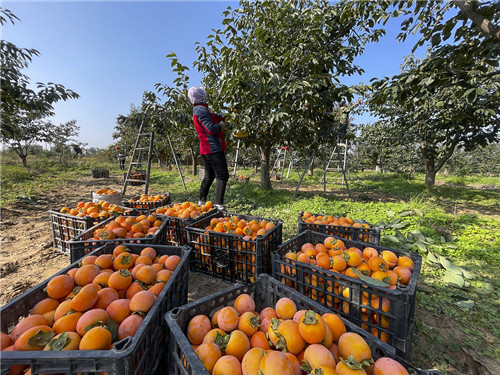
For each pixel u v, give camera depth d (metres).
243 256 2.39
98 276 1.50
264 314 1.41
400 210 5.08
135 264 1.74
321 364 1.00
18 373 0.94
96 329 1.06
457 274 2.56
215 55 5.72
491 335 1.84
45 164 18.44
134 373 0.96
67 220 3.09
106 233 2.23
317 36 4.76
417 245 3.26
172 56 5.08
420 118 7.77
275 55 5.28
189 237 2.69
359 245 2.20
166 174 14.07
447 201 7.06
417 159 14.75
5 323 1.17
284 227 4.22
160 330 1.31
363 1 3.88
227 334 1.23
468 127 7.62
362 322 1.53
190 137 8.05
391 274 1.65
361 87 4.40
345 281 1.60
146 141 16.78
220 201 4.12
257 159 17.23
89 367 0.89
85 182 11.47
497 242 3.54
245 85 4.64
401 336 1.36
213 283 2.52
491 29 2.45
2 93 4.80
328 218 3.03
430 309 2.10
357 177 15.82
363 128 15.16
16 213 5.23
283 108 5.03
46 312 1.28
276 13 5.07
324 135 6.44
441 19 3.16
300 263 1.79
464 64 3.02
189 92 4.05
